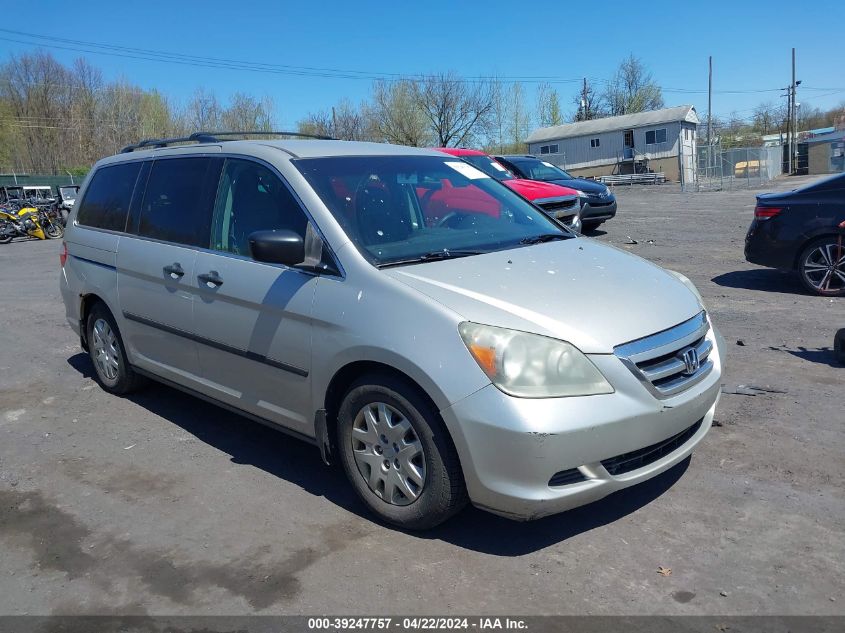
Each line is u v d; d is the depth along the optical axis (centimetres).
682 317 354
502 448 303
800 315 743
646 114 5469
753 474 394
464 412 308
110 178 558
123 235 516
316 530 358
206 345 439
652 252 1232
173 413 530
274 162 415
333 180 404
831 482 382
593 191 1509
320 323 360
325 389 363
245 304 402
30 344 747
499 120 5703
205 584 317
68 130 5772
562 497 305
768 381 539
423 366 317
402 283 341
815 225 828
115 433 494
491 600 299
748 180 3769
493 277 351
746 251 893
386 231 387
